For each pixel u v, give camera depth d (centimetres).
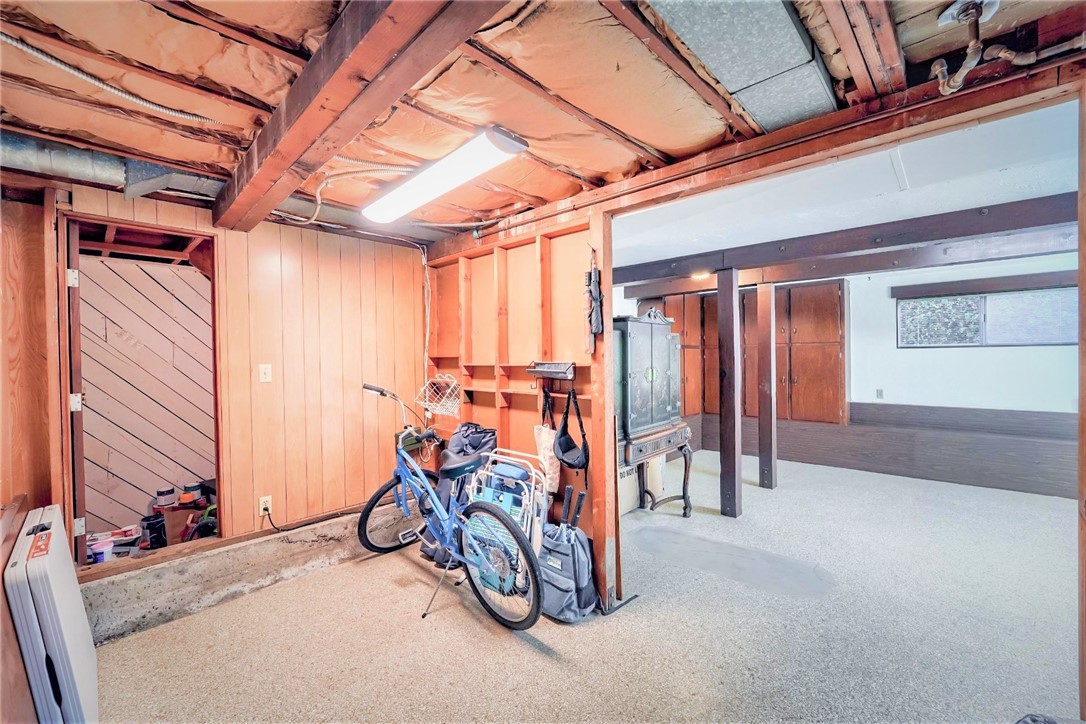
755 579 269
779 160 175
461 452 277
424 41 109
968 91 138
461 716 167
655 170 212
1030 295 499
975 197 283
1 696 112
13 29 120
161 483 371
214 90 153
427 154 204
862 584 261
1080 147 122
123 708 172
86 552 230
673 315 624
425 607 241
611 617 229
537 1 112
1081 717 122
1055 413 475
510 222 283
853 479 499
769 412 459
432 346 358
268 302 277
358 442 317
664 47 127
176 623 228
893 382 577
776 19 117
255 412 271
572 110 163
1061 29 123
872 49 130
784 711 167
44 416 212
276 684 184
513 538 217
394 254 338
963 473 478
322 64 129
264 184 196
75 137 183
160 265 331
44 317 212
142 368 363
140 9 115
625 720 164
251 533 269
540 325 272
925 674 186
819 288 574
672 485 479
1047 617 225
